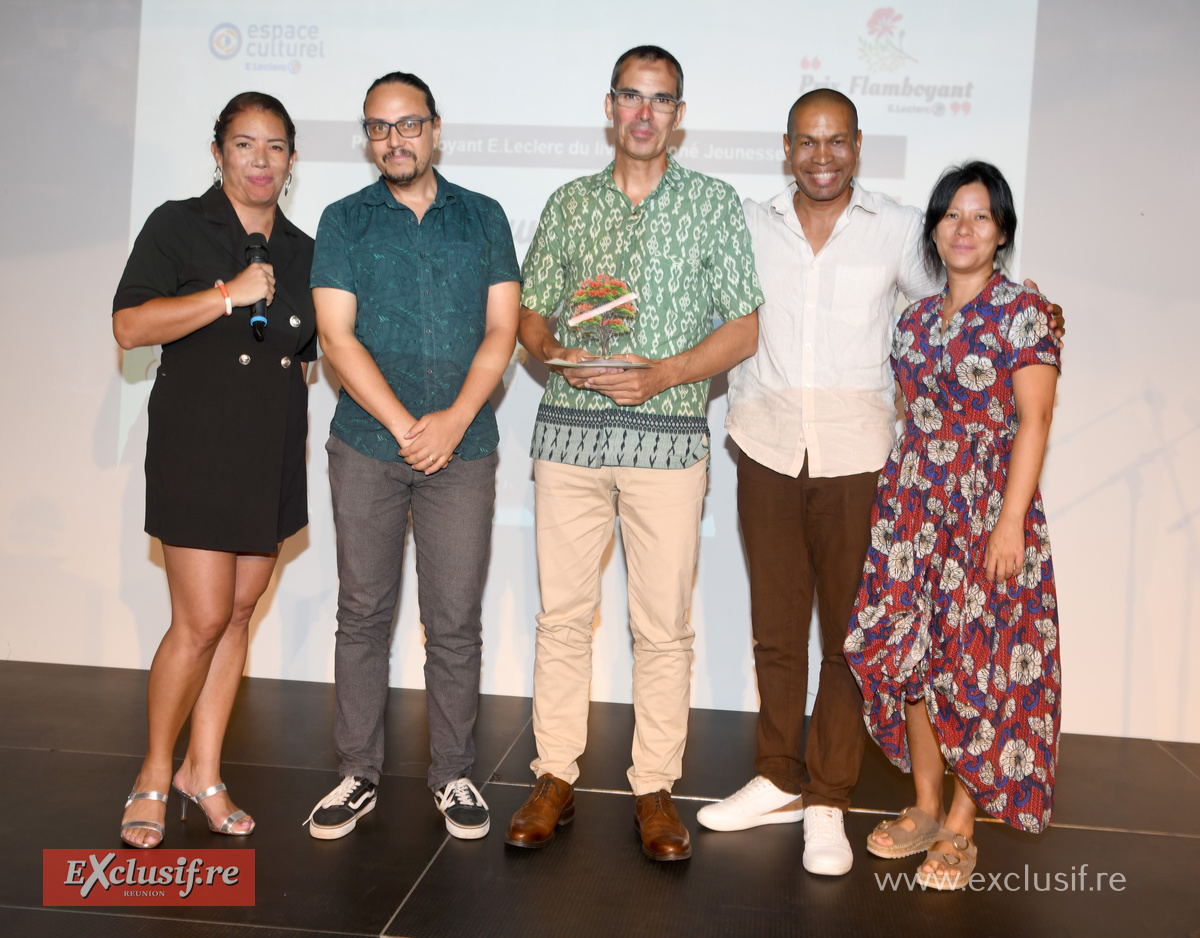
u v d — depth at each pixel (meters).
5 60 3.37
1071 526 3.11
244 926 1.87
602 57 3.15
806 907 2.00
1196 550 3.06
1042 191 3.04
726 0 3.10
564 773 2.37
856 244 2.32
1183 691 3.10
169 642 2.18
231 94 3.29
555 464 2.30
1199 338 3.02
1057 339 2.07
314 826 2.25
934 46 3.04
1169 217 3.00
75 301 3.41
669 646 2.31
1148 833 2.44
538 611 3.34
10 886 1.99
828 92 2.23
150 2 3.30
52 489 3.47
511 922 1.91
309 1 3.24
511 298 2.32
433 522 2.28
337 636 2.34
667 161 2.33
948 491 2.09
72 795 2.44
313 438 3.36
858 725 2.27
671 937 1.87
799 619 2.36
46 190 3.39
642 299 2.27
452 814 2.27
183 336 2.11
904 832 2.25
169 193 3.34
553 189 3.20
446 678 2.33
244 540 2.13
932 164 3.07
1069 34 3.00
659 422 2.24
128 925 1.86
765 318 2.37
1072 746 3.05
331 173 3.26
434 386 2.24
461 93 3.21
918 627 2.12
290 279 2.26
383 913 1.93
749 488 2.38
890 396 2.36
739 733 3.07
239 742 2.86
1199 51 2.96
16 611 3.52
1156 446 3.06
